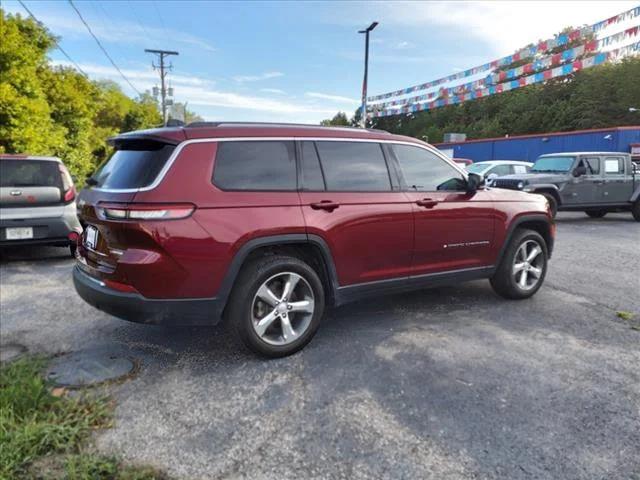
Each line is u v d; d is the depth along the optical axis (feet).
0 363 11.68
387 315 15.02
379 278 13.29
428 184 14.35
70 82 76.59
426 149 14.58
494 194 15.83
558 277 20.04
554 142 81.25
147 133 11.22
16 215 21.47
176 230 10.24
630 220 42.91
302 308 12.03
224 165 11.07
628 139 69.87
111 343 12.98
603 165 39.86
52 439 8.30
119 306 10.53
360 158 13.14
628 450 8.17
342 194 12.48
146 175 10.55
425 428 8.80
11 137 45.75
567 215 47.88
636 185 41.29
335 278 12.50
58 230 22.25
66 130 66.95
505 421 9.02
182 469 7.73
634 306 16.02
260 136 11.66
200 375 11.02
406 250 13.61
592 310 15.57
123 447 8.29
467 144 102.37
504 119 172.04
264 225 11.12
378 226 12.92
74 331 13.89
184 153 10.69
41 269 21.76
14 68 47.52
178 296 10.49
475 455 8.04
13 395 9.47
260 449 8.25
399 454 8.07
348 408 9.52
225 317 11.50
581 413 9.29
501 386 10.35
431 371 11.07
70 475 7.42
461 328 13.84
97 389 10.33
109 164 12.25
